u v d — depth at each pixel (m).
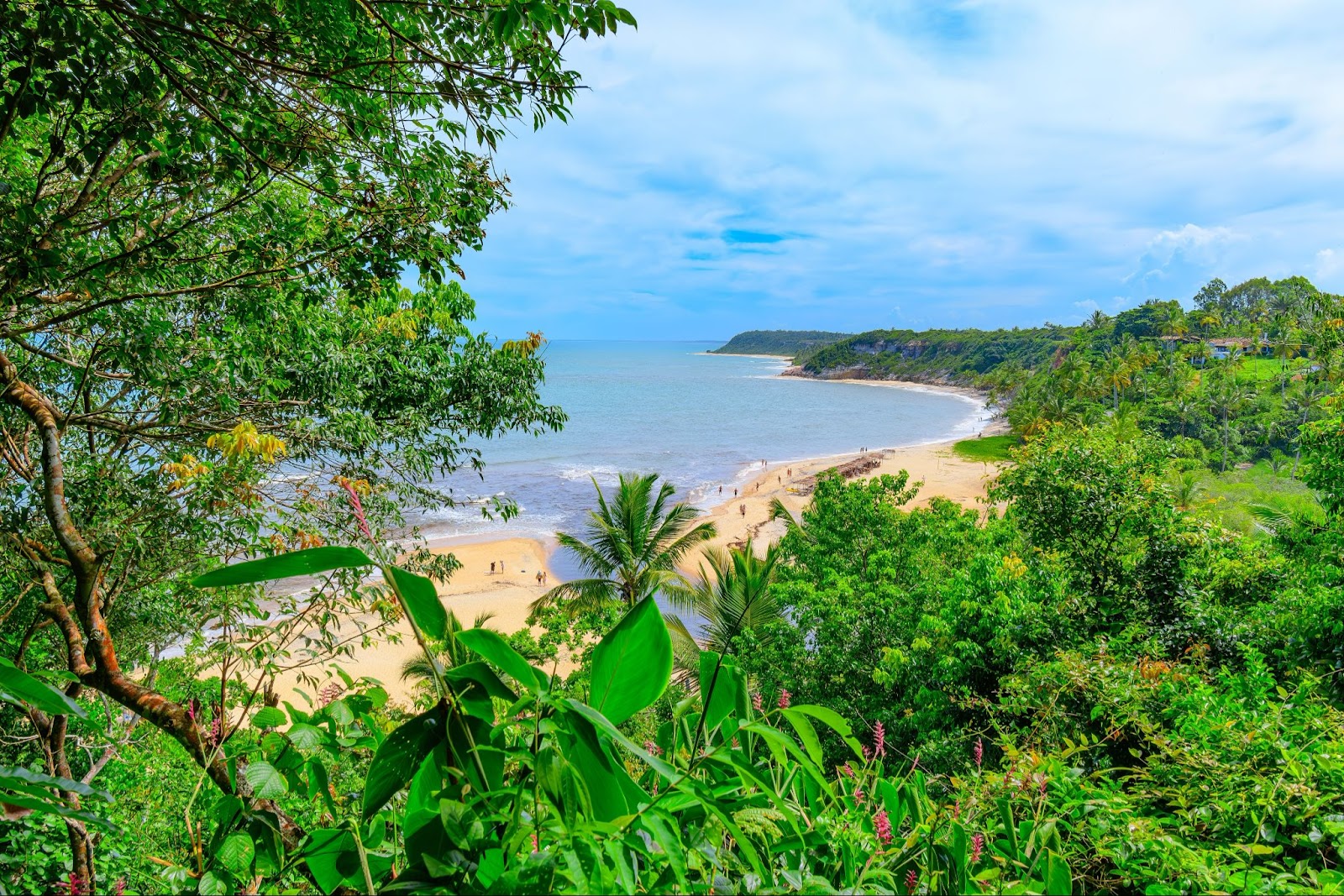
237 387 5.81
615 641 1.12
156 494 4.43
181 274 4.75
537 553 36.41
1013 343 142.62
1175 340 90.25
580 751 1.08
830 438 80.56
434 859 1.00
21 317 3.96
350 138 3.80
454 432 9.27
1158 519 11.32
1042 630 9.23
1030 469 12.87
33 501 4.30
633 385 157.62
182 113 3.00
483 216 4.41
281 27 3.23
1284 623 9.05
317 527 5.41
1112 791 3.27
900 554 14.43
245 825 1.27
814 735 1.33
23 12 2.53
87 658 1.55
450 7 2.93
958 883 1.61
